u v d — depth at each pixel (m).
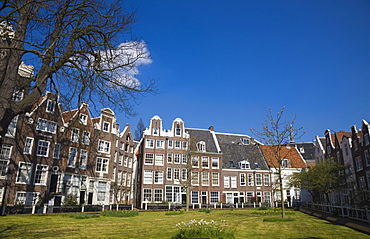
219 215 30.45
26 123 33.25
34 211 28.02
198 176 51.53
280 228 18.36
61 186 36.16
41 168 34.41
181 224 20.05
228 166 54.97
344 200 41.53
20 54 10.03
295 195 54.66
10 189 30.44
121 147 50.59
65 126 37.56
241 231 16.94
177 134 51.84
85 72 10.97
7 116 9.43
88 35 11.70
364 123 36.09
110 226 19.42
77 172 38.38
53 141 35.97
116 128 50.03
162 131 50.84
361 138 37.00
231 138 61.22
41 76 10.26
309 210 34.84
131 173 53.41
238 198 53.22
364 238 14.29
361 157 36.75
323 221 23.16
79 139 22.33
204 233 12.85
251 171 55.50
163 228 18.52
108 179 43.16
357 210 21.38
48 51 10.52
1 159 30.25
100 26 11.59
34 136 33.91
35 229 16.69
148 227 19.08
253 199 53.19
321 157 53.31
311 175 37.12
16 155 31.61
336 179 35.28
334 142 48.38
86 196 39.38
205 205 45.53
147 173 48.19
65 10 11.07
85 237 14.30
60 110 14.14
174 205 42.81
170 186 48.88
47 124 35.59
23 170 32.47
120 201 48.59
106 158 43.59
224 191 52.88
